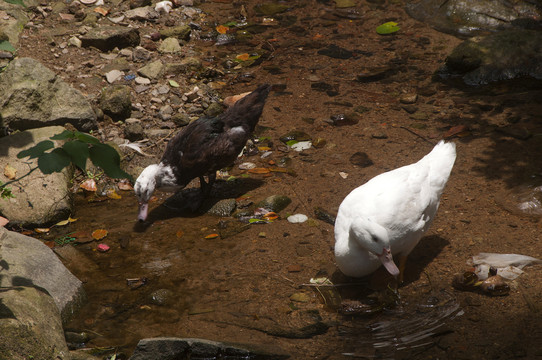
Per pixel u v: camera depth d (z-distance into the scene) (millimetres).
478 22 10242
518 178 6516
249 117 6555
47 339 4371
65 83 7613
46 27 9555
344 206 5270
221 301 5160
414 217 5023
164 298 5215
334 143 7480
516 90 8430
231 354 4477
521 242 5586
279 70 9250
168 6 10664
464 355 4355
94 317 5047
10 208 6203
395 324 4758
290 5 11383
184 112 8148
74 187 6949
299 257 5664
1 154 6703
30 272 5078
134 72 8789
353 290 5215
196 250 5855
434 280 5234
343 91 8648
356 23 10680
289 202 6488
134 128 7590
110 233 6172
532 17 10148
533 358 4277
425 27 10430
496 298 4941
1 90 7219
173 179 6281
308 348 4551
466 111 7984
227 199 6547
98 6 10273
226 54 9703
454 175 6703
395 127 7727
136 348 4453
